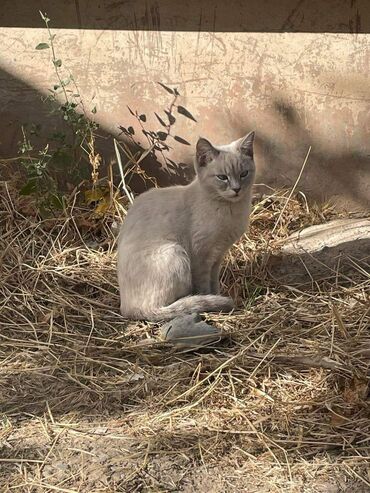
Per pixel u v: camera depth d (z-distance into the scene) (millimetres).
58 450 1942
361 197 2561
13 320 2271
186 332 2168
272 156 2559
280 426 1974
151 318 2240
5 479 1890
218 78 2521
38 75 2566
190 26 2496
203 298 2240
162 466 1904
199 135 2562
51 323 2240
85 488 1866
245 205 2270
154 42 2518
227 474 1887
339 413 1987
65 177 2594
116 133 2584
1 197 2566
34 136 2604
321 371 2078
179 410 2010
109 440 1958
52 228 2518
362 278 2361
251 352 2133
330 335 2170
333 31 2463
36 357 2166
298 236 2480
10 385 2094
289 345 2154
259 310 2279
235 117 2543
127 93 2557
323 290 2346
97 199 2549
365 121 2508
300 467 1893
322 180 2561
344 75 2486
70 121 2537
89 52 2541
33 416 2018
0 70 2574
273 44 2486
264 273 2402
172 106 2553
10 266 2412
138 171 2574
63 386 2090
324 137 2531
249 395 2041
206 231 2262
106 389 2074
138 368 2117
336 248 2424
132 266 2260
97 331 2240
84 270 2412
